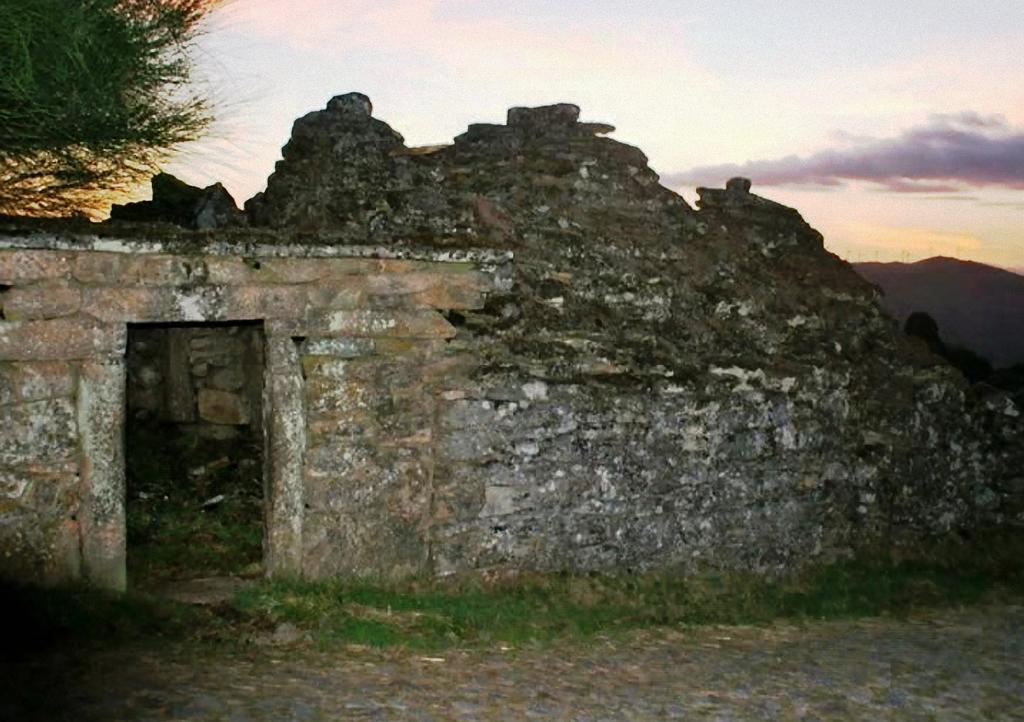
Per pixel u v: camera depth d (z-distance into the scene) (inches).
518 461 372.8
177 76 323.6
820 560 441.7
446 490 362.9
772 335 435.8
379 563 354.6
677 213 437.4
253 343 442.6
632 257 410.6
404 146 415.2
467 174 411.5
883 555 462.0
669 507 401.4
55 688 234.8
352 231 355.6
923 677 300.4
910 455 474.3
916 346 497.4
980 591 437.7
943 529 484.1
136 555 373.1
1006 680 303.6
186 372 448.5
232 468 442.3
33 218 305.6
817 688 281.9
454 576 364.2
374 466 352.5
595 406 384.8
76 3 303.0
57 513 309.9
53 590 302.8
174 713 222.7
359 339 349.1
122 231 313.6
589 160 418.9
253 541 394.3
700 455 407.8
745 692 273.4
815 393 438.6
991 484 497.7
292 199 402.0
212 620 305.7
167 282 320.5
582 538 384.8
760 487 422.6
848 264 485.1
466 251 362.0
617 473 390.0
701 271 428.8
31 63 295.4
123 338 315.9
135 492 422.9
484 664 286.0
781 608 387.9
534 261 388.8
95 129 312.0
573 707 251.0
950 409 486.3
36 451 306.8
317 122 406.3
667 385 398.6
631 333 398.9
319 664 274.1
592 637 325.4
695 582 399.2
